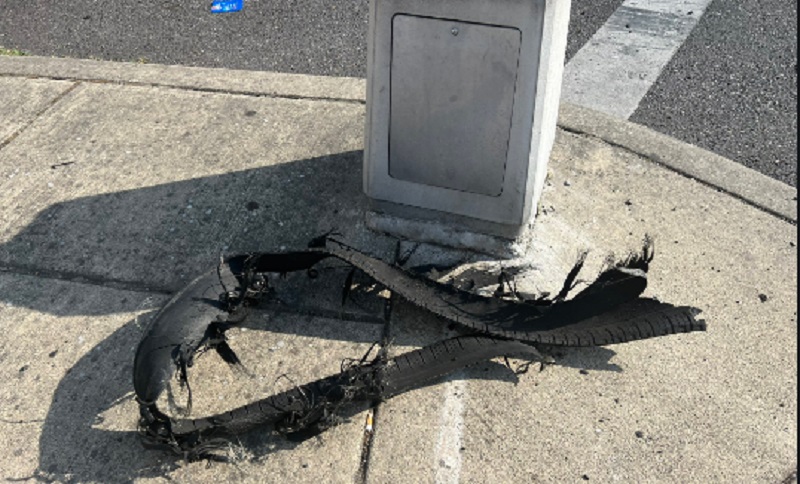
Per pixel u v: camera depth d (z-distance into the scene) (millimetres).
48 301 2805
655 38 4844
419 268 2869
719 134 4020
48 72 4156
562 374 2570
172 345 2379
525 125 2572
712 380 2559
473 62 2500
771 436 2393
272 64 4641
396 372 2457
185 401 2438
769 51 4695
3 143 3605
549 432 2395
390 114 2705
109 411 2434
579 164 3488
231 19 5129
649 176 3436
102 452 2322
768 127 4070
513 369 2578
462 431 2389
